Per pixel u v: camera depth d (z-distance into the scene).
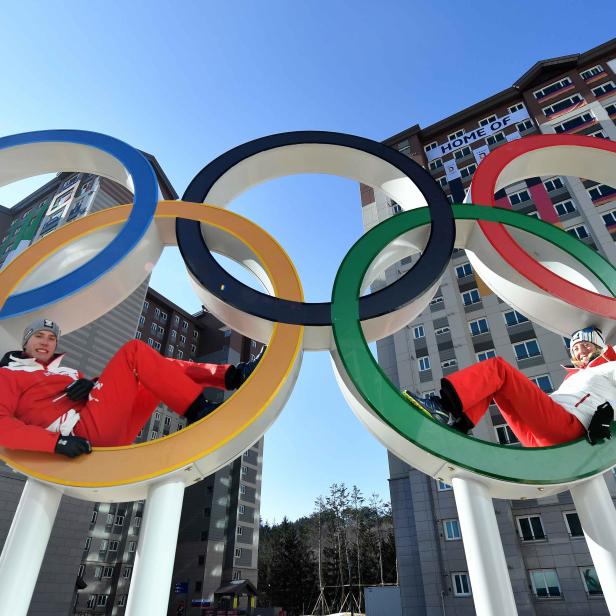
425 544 18.55
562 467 2.50
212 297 3.05
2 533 18.80
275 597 50.91
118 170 4.09
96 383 2.72
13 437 2.38
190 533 39.94
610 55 30.27
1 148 4.03
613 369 3.00
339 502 55.88
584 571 16.19
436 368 22.70
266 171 4.15
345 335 2.80
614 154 3.96
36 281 3.36
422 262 3.17
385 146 3.98
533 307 3.45
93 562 35.59
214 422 2.45
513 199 26.44
